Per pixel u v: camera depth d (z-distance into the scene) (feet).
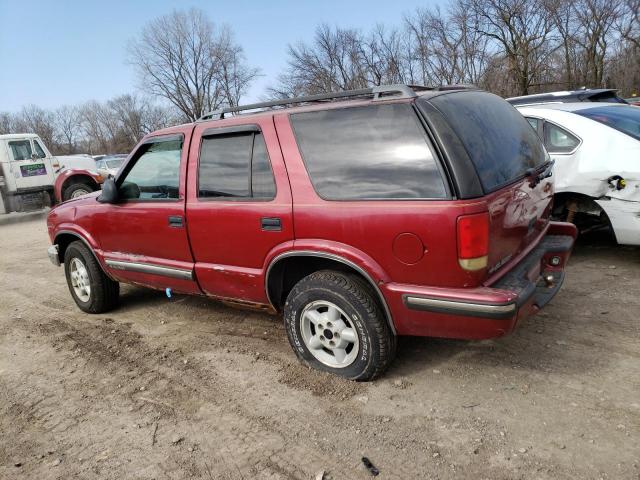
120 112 225.56
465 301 9.18
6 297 20.34
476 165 9.35
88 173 45.80
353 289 10.44
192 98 181.37
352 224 10.09
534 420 9.43
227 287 12.71
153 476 8.90
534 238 11.80
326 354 11.62
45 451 9.86
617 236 16.43
